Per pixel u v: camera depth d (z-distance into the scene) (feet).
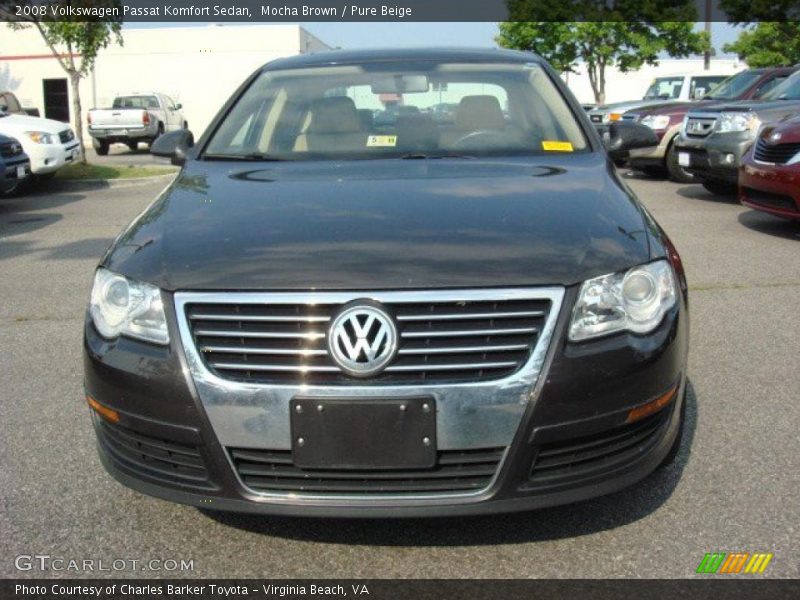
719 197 37.42
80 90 106.01
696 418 12.67
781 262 23.25
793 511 9.86
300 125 13.41
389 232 9.12
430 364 8.11
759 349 15.98
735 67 82.64
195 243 9.20
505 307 8.26
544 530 9.56
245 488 8.42
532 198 10.13
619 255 8.86
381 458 8.13
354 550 9.25
